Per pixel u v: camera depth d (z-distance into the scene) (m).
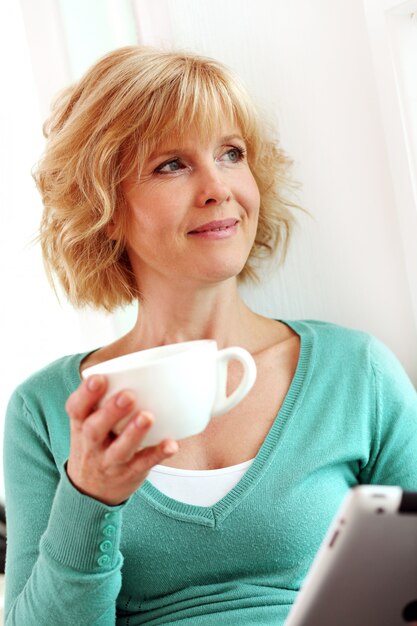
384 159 1.27
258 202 1.17
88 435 0.77
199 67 1.16
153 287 1.22
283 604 1.07
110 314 1.39
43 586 0.97
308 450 1.13
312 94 1.33
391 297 1.32
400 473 1.18
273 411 1.17
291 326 1.28
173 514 1.10
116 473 0.81
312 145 1.36
